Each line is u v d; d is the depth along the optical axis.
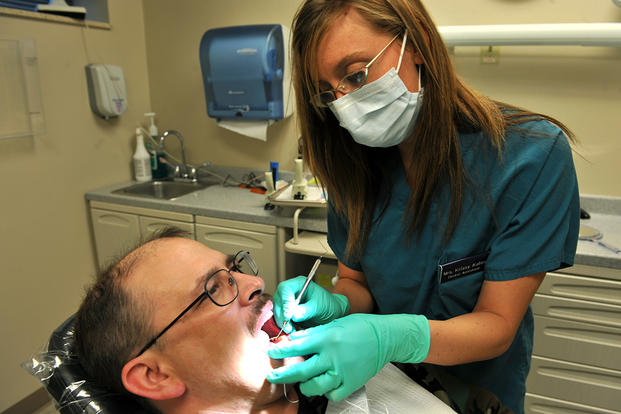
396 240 0.94
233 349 0.81
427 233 0.90
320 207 1.83
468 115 0.81
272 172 2.21
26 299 2.06
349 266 1.11
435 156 0.80
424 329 0.78
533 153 0.78
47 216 2.12
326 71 0.76
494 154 0.81
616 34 1.57
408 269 0.94
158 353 0.78
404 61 0.76
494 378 0.97
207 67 2.26
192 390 0.81
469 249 0.86
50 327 2.20
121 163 2.53
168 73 2.59
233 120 2.36
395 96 0.77
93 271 2.41
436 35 0.74
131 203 2.18
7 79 1.84
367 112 0.78
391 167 0.95
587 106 1.82
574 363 1.56
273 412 0.86
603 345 1.51
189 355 0.79
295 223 1.78
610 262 1.43
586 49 1.75
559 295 1.52
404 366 1.04
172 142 2.69
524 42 1.70
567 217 0.79
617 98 1.77
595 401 1.57
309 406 0.90
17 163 1.95
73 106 2.18
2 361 1.98
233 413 0.85
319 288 0.99
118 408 0.80
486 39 1.74
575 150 1.88
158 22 2.53
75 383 0.83
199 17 2.43
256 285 0.86
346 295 1.08
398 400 0.89
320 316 0.95
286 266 1.95
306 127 0.89
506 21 1.85
